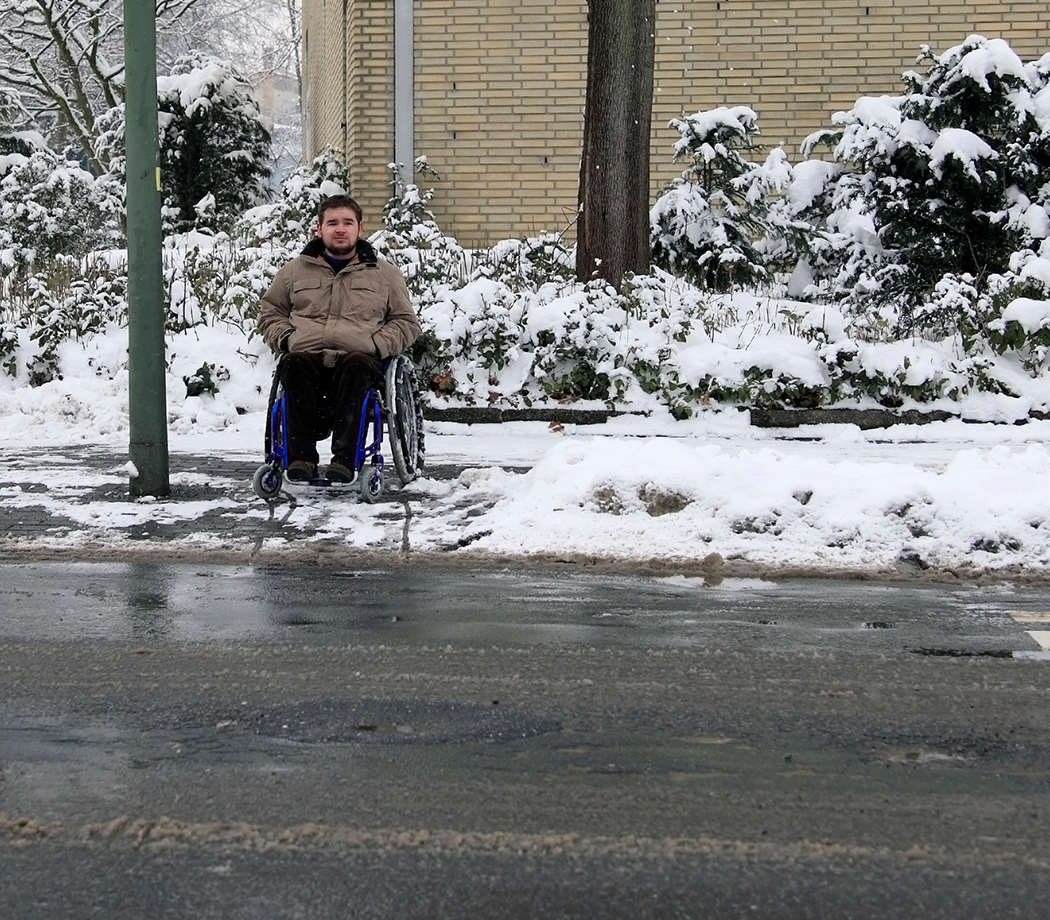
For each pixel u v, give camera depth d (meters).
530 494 6.52
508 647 4.44
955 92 12.40
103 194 17.66
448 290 11.03
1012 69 12.09
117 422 10.12
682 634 4.63
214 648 4.42
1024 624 4.81
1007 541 5.80
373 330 6.92
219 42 32.00
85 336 11.36
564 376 10.52
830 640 4.57
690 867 2.79
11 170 17.62
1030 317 10.25
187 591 5.25
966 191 12.11
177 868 2.77
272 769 3.32
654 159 15.52
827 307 11.59
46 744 3.49
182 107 19.17
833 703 3.88
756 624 4.78
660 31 15.38
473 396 10.43
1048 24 15.09
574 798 3.14
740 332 10.90
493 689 3.98
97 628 4.67
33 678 4.07
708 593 5.25
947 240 12.32
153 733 3.58
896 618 4.89
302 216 15.23
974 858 2.84
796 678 4.12
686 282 12.41
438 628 4.69
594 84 11.34
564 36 15.29
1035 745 3.54
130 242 6.95
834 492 6.10
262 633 4.61
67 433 9.99
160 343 7.05
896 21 15.17
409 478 7.30
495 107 15.45
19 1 24.28
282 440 6.82
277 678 4.08
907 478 6.14
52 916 2.57
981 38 12.37
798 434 10.08
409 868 2.77
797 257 13.17
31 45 27.12
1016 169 11.96
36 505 6.88
